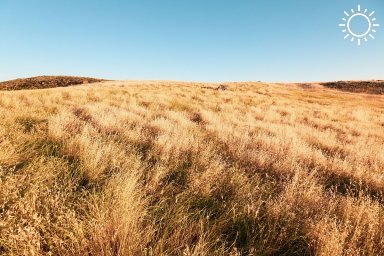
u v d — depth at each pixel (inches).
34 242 84.0
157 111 441.1
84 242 89.1
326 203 138.7
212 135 293.7
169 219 112.5
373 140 377.1
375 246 103.4
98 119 293.9
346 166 206.4
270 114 545.6
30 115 300.8
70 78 3998.5
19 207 100.5
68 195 120.4
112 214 102.2
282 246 105.5
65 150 181.6
